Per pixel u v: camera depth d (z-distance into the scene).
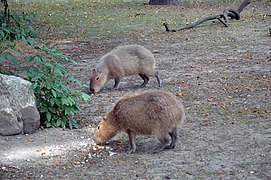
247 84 11.70
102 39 17.95
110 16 23.80
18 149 8.61
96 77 11.51
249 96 10.91
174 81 12.20
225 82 11.91
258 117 9.75
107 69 11.59
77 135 9.18
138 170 7.90
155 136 8.38
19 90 9.09
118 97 11.26
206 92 11.29
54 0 31.22
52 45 16.75
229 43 16.02
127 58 11.65
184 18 22.56
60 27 20.88
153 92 8.48
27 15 13.85
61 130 9.38
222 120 9.66
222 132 9.12
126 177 7.71
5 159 8.30
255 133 9.03
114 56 11.61
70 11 25.95
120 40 17.64
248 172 7.76
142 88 11.84
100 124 8.61
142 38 17.83
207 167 7.93
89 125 9.64
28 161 8.24
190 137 8.96
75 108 9.62
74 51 15.84
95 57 14.91
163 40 17.22
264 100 10.63
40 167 8.05
